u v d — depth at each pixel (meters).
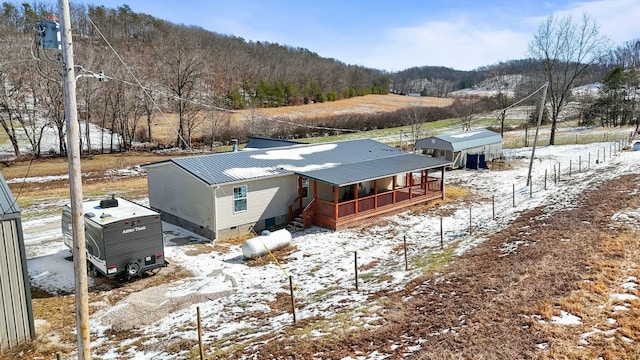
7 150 40.09
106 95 45.31
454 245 15.93
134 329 10.91
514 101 65.00
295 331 9.51
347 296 11.81
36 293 12.98
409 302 10.48
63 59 7.48
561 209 18.67
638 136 44.09
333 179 19.55
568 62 43.66
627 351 7.05
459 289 10.92
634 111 56.47
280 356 8.29
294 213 20.81
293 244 17.77
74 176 7.80
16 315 10.06
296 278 14.16
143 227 13.75
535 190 25.16
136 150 45.09
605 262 11.12
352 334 8.95
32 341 10.27
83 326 8.22
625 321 8.00
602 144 41.03
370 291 12.01
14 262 9.95
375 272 14.12
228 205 18.31
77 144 7.78
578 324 8.12
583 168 30.34
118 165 35.97
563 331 7.89
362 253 16.52
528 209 20.23
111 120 48.41
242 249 16.19
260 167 20.30
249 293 12.96
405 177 26.84
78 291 8.11
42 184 28.97
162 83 53.06
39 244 17.36
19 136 44.09
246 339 9.52
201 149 46.03
